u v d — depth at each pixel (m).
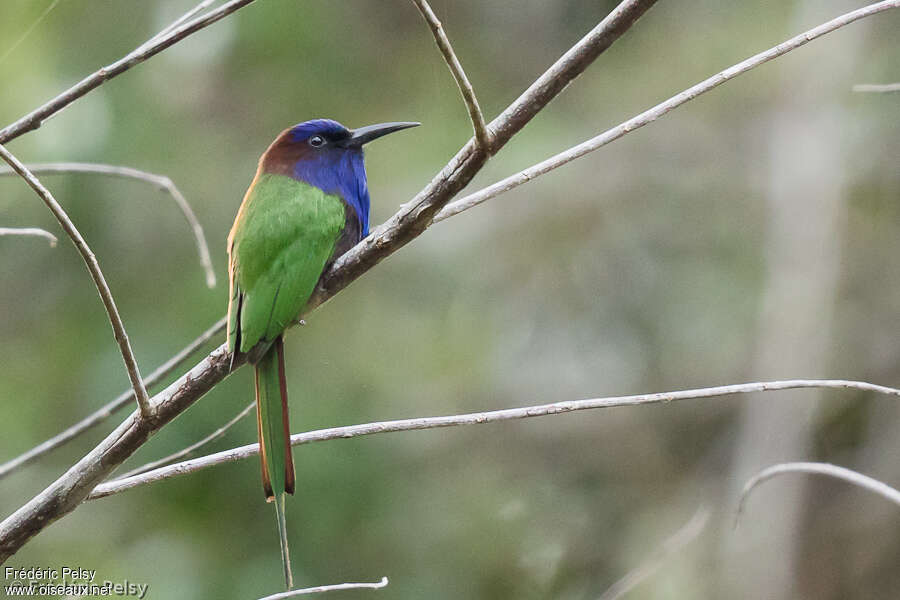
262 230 7.34
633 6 5.49
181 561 11.29
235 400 11.25
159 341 11.94
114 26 12.83
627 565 13.28
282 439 6.27
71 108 12.31
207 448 11.23
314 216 7.52
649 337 14.52
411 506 12.30
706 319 14.66
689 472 14.06
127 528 11.44
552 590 13.01
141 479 5.91
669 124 15.60
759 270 14.91
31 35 12.01
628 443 13.95
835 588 13.98
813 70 15.66
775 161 15.36
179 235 12.66
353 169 8.35
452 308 13.93
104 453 5.79
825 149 15.30
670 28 16.19
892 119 15.41
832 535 14.12
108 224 12.44
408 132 14.25
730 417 14.32
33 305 12.36
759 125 15.73
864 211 15.41
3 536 5.70
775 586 13.45
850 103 15.53
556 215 14.75
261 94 13.77
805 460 13.97
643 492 13.84
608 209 14.98
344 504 11.79
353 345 13.07
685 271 14.88
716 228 15.27
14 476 11.69
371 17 14.84
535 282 14.54
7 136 5.80
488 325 14.00
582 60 5.56
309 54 13.95
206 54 13.24
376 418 12.43
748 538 13.62
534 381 14.09
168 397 5.92
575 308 14.51
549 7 15.98
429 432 12.98
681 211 15.23
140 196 12.57
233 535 11.49
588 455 13.88
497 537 12.91
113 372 11.91
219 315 11.95
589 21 15.94
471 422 5.94
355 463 11.96
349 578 11.73
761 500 13.73
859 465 14.25
